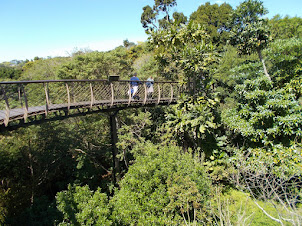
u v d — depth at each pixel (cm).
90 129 1186
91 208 611
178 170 696
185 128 887
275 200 699
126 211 627
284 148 799
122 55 1552
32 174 1020
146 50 2175
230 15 989
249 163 788
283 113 838
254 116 845
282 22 1380
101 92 853
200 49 812
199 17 2291
